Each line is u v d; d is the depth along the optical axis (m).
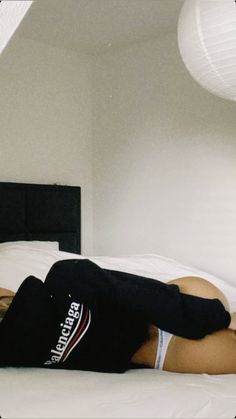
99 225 3.59
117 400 1.27
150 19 2.98
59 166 3.39
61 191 3.29
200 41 1.69
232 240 2.92
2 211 2.97
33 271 2.44
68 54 3.45
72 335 1.59
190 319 1.62
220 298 1.95
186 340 1.65
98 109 3.58
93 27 3.08
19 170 3.17
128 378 1.51
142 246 3.38
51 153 3.35
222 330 1.67
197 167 3.09
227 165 2.94
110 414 1.18
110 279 1.62
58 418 1.16
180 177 3.18
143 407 1.22
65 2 2.71
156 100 3.29
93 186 3.61
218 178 2.98
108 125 3.55
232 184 2.91
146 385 1.41
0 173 3.08
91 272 1.64
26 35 3.17
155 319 1.61
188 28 1.71
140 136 3.38
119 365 1.61
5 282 2.33
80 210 3.44
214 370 1.63
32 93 3.25
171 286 1.72
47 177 3.32
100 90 3.58
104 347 1.62
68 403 1.25
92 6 2.77
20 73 3.19
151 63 3.31
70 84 3.46
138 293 1.61
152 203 3.32
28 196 3.11
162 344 1.67
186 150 3.14
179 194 3.18
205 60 1.73
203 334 1.64
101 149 3.58
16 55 3.16
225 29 1.61
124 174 3.47
